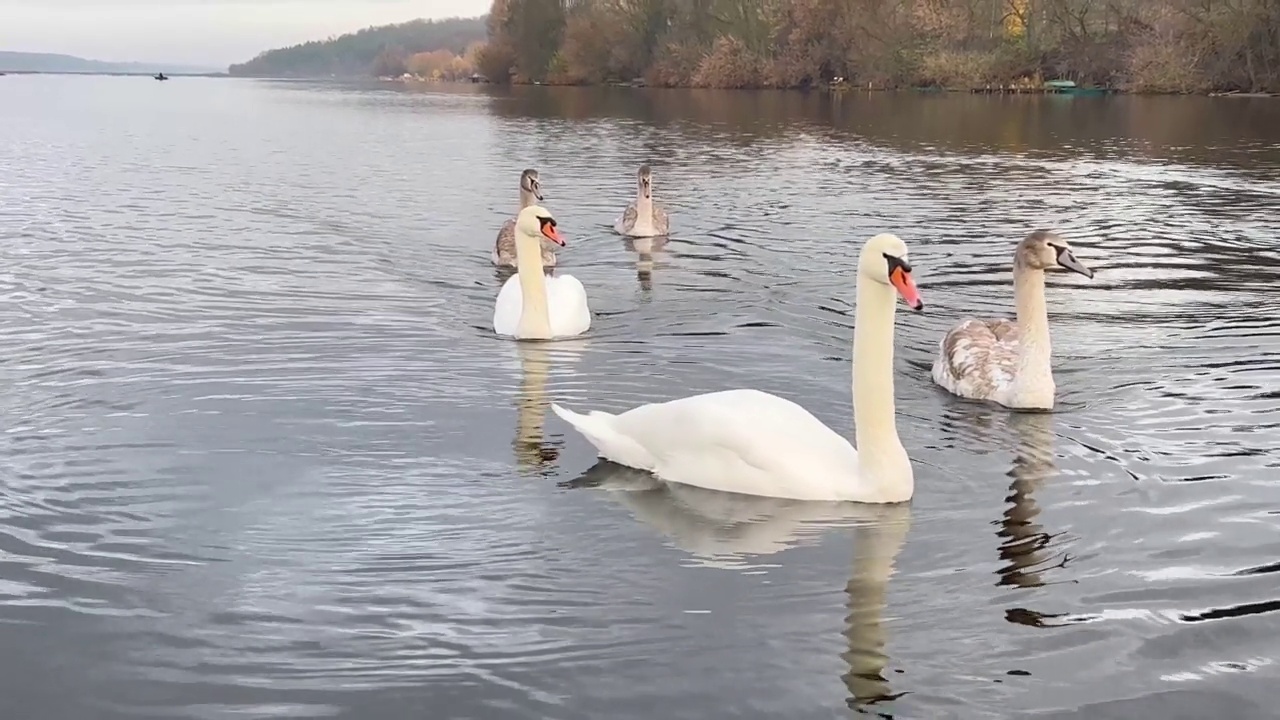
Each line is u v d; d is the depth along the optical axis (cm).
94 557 903
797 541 938
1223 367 1423
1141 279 1959
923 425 1230
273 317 1675
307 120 6469
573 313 1609
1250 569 888
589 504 1006
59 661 763
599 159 4081
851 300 1812
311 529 955
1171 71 7688
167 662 762
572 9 12406
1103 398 1312
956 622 814
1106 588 860
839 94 8588
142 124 6050
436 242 2344
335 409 1254
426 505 1004
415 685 739
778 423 1043
